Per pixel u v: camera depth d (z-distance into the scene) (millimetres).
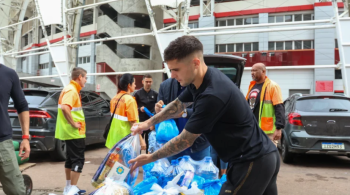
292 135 5680
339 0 19391
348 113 5516
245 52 20969
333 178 4930
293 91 20234
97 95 7883
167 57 1635
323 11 19469
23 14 15398
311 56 19766
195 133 1646
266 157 1734
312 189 4277
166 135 2688
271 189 1943
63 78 10453
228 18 22375
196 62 1632
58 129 3887
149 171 2783
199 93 1755
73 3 13094
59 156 5984
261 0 21516
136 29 24953
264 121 4203
